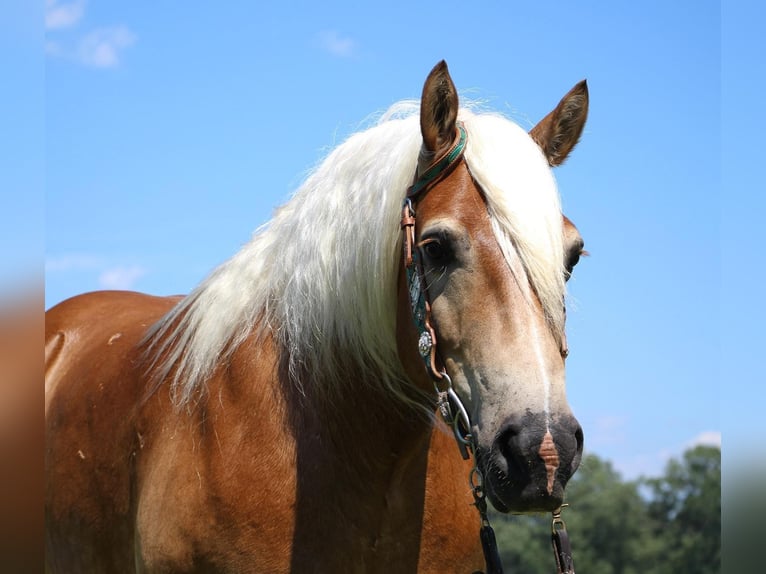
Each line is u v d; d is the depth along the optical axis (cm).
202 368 328
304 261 319
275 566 296
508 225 266
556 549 281
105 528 355
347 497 305
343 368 309
